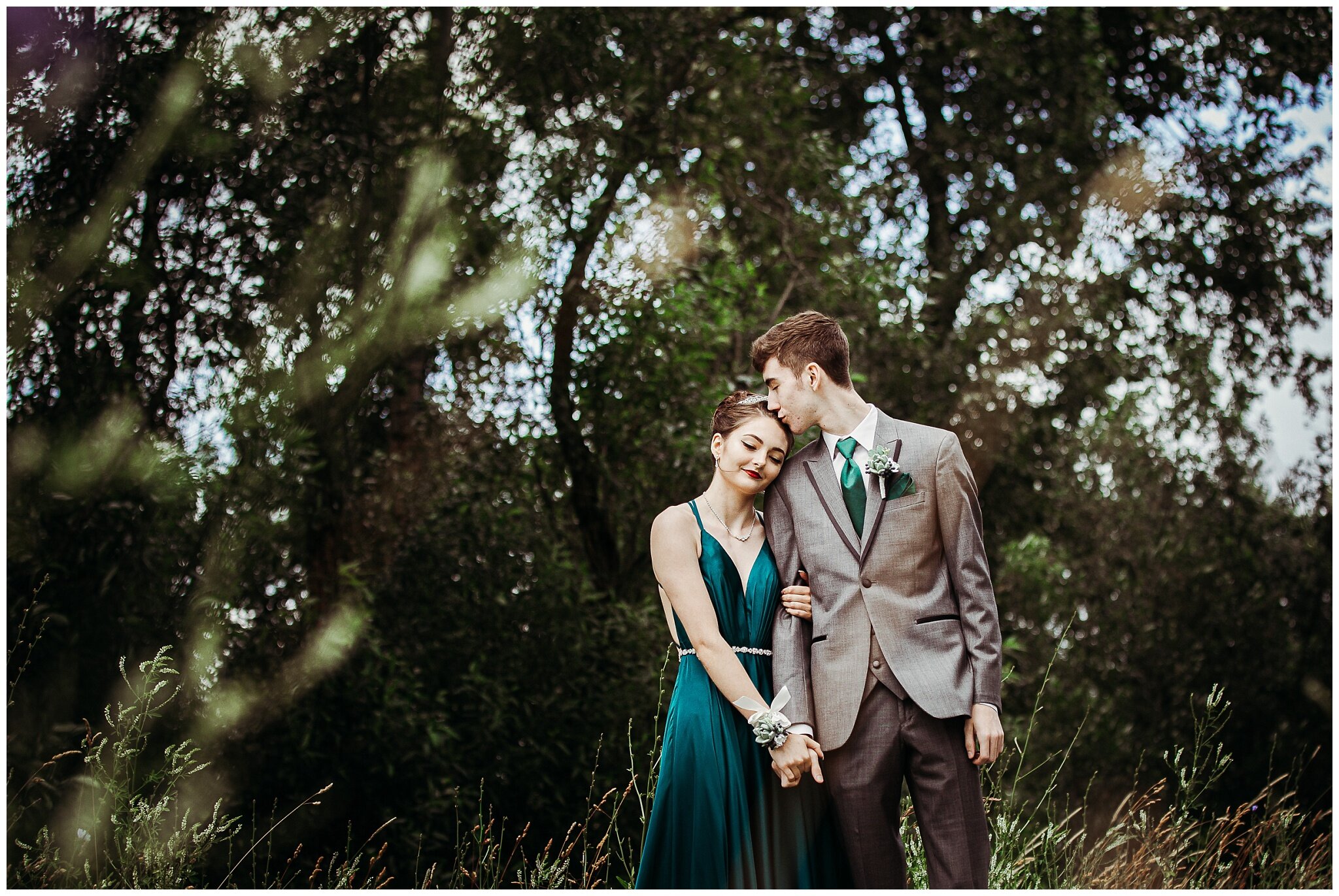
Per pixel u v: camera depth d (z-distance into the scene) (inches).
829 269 230.8
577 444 207.6
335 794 180.9
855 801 84.2
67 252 148.9
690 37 229.6
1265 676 243.6
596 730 193.5
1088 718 229.8
